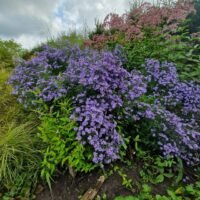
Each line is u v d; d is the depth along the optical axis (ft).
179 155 6.95
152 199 6.02
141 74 9.32
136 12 12.26
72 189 6.58
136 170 6.81
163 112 7.18
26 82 8.89
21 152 7.13
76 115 7.04
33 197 6.61
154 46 11.27
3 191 6.72
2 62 14.46
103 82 7.09
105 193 6.31
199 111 8.29
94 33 15.31
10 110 9.05
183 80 9.67
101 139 6.49
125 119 7.31
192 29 15.33
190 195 6.23
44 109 8.11
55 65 10.14
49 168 6.73
